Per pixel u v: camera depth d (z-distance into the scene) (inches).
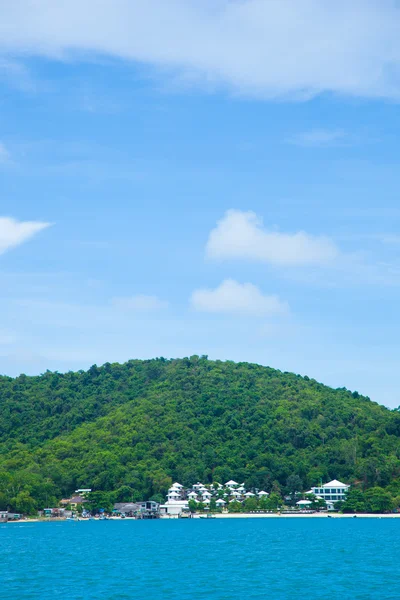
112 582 5644.7
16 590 5270.7
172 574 6107.3
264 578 5821.9
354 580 5649.6
